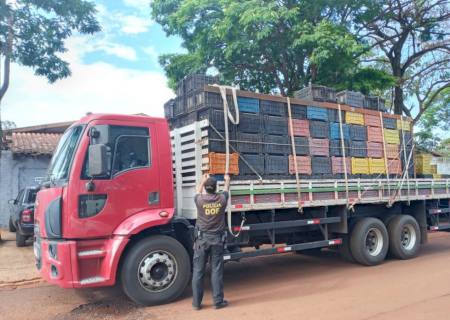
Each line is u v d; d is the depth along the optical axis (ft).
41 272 19.30
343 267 27.84
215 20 44.91
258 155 23.71
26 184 53.72
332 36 40.32
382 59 66.95
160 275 19.56
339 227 27.37
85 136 18.79
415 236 30.81
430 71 67.67
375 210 30.30
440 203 34.88
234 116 22.97
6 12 39.09
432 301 18.69
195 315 17.85
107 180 18.92
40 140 58.44
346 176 27.25
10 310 19.24
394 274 24.86
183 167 23.09
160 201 20.21
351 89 46.09
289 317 17.12
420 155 34.30
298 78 48.73
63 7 41.06
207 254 19.36
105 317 17.97
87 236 18.29
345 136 28.14
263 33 39.81
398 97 63.77
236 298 20.45
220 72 48.32
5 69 40.78
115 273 18.43
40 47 42.34
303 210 26.13
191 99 23.39
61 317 18.13
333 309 17.98
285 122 25.18
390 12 55.47
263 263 29.84
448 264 27.63
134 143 19.90
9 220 50.21
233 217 22.59
